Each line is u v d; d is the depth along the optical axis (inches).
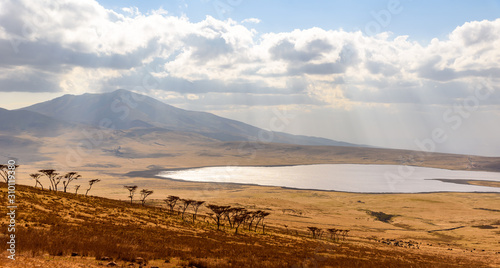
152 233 1925.4
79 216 2142.0
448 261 2492.6
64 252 943.0
